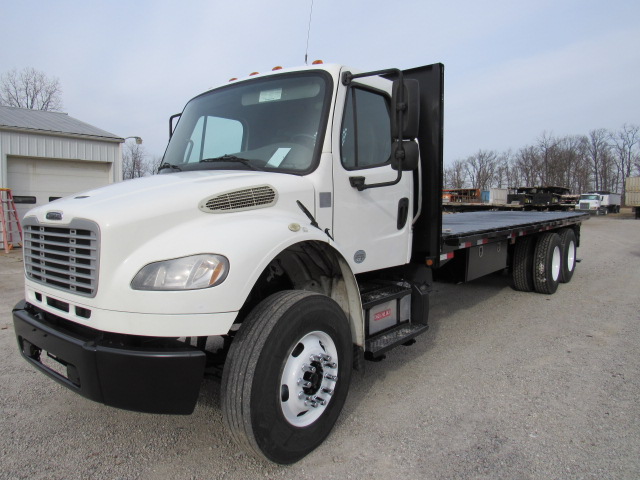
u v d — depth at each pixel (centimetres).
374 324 376
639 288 816
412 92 321
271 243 268
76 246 261
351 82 348
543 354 484
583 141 7344
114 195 279
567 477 274
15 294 764
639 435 320
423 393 391
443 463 289
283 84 361
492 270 671
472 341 529
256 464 289
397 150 325
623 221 3216
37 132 1362
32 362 301
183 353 241
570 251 888
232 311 249
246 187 289
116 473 279
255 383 253
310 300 283
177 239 252
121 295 242
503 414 353
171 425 338
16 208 1358
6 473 278
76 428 333
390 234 399
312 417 294
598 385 404
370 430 330
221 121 379
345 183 347
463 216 992
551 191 3142
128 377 240
